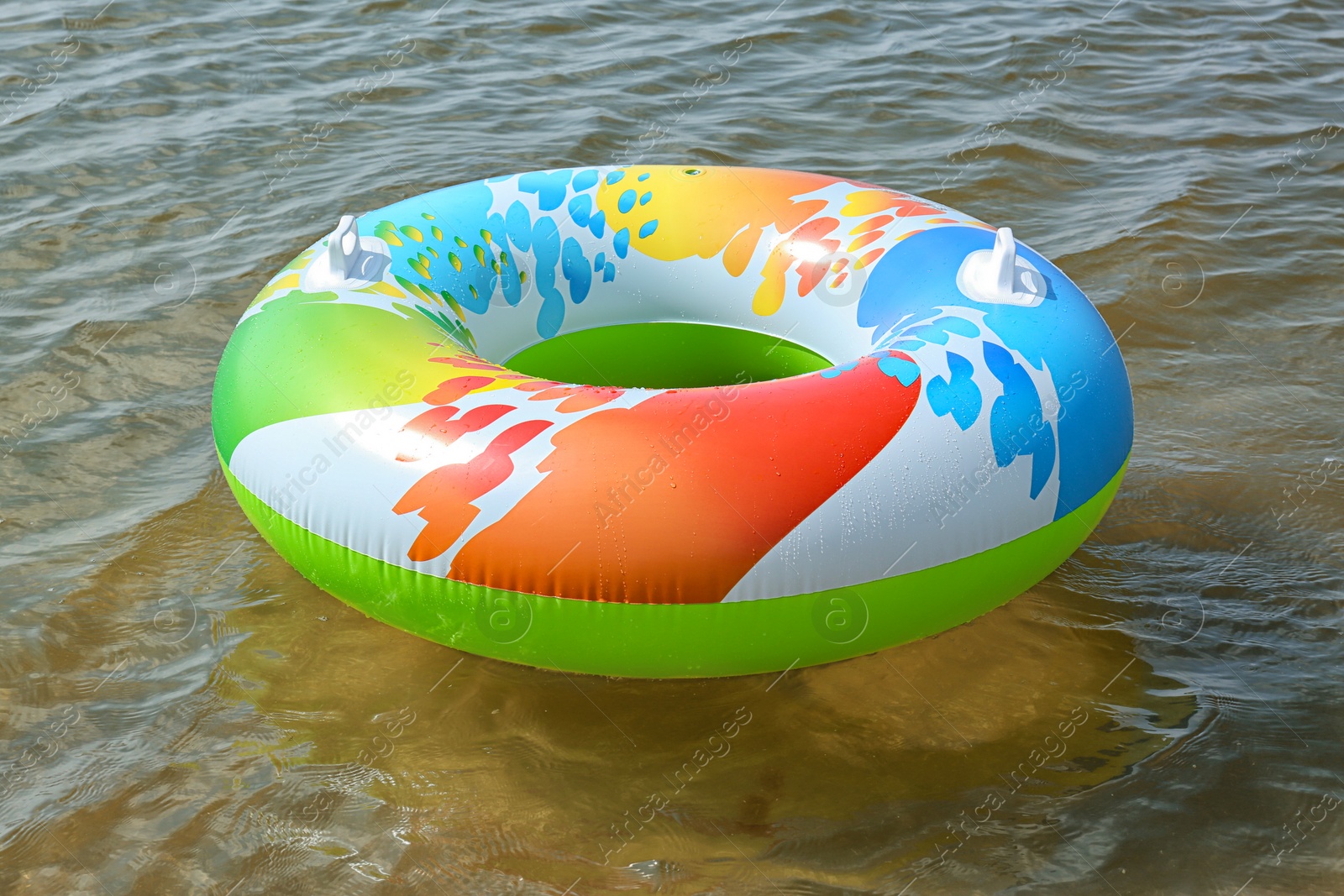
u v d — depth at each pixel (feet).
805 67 23.84
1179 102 22.36
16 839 8.46
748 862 8.25
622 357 13.07
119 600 10.82
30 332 15.03
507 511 8.45
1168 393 14.16
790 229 12.17
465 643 9.20
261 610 10.71
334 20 25.27
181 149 19.92
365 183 19.04
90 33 24.07
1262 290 16.26
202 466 12.79
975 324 9.61
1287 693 9.81
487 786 8.89
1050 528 9.25
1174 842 8.38
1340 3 27.50
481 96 22.29
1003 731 9.38
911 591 8.78
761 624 8.61
